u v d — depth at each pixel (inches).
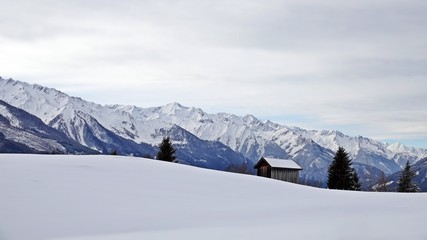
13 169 908.0
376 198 914.7
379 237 467.8
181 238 461.4
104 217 573.0
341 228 513.3
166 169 1132.5
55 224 524.7
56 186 759.7
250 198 821.9
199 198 771.4
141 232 490.9
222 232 490.9
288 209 693.9
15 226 508.7
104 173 951.0
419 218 585.3
